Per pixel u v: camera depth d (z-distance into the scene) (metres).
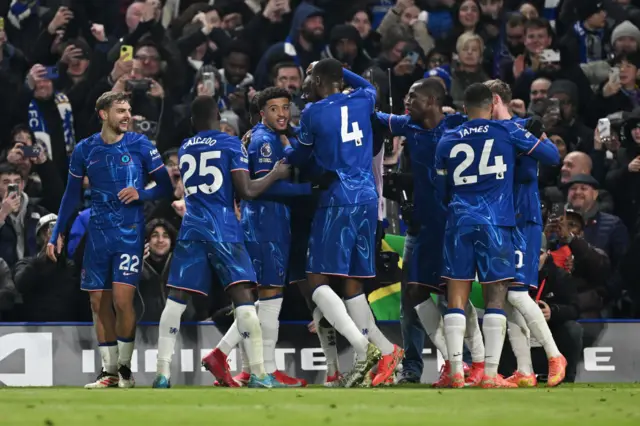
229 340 24.95
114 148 23.84
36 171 36.25
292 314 30.08
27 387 26.03
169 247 30.55
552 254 28.36
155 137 37.75
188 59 41.19
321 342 25.72
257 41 42.69
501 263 22.17
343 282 23.48
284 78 38.97
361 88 23.97
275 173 23.06
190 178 22.62
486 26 42.62
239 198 24.92
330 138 22.81
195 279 22.56
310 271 22.89
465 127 22.53
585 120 40.59
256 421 12.41
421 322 25.36
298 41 41.50
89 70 39.97
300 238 25.22
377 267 28.80
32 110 38.69
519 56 41.41
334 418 12.81
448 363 23.81
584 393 18.84
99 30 42.25
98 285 23.91
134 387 24.05
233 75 40.47
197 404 15.62
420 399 16.77
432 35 43.81
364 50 41.16
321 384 28.22
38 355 28.38
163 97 38.28
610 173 37.00
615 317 34.31
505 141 22.31
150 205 34.59
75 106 39.47
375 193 23.19
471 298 28.28
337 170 22.81
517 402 16.08
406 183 27.61
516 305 23.44
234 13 43.69
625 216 36.59
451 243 22.52
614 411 14.18
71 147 39.00
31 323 28.42
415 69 39.94
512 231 23.02
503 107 23.84
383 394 18.34
